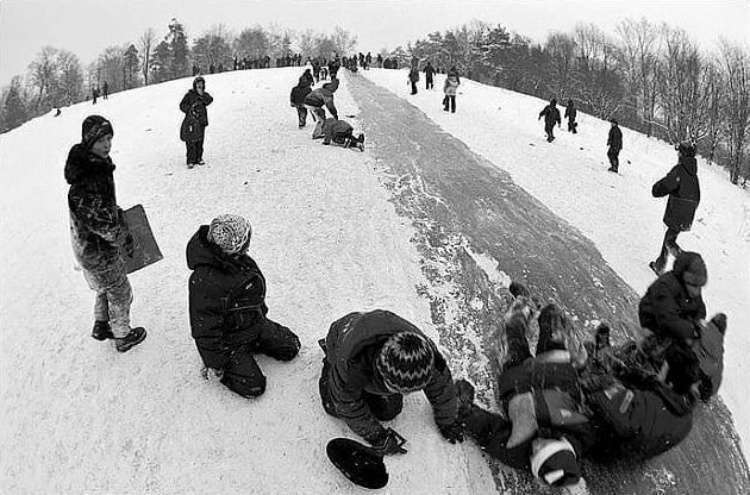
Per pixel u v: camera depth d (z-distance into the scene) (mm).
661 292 5270
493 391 5301
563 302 7254
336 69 25797
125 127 17781
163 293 6273
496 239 8648
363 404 4141
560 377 4488
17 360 5320
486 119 19422
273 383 4977
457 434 4609
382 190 9922
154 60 97688
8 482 4172
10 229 9086
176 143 14031
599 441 4621
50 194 11211
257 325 4926
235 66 52188
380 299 6566
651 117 57188
